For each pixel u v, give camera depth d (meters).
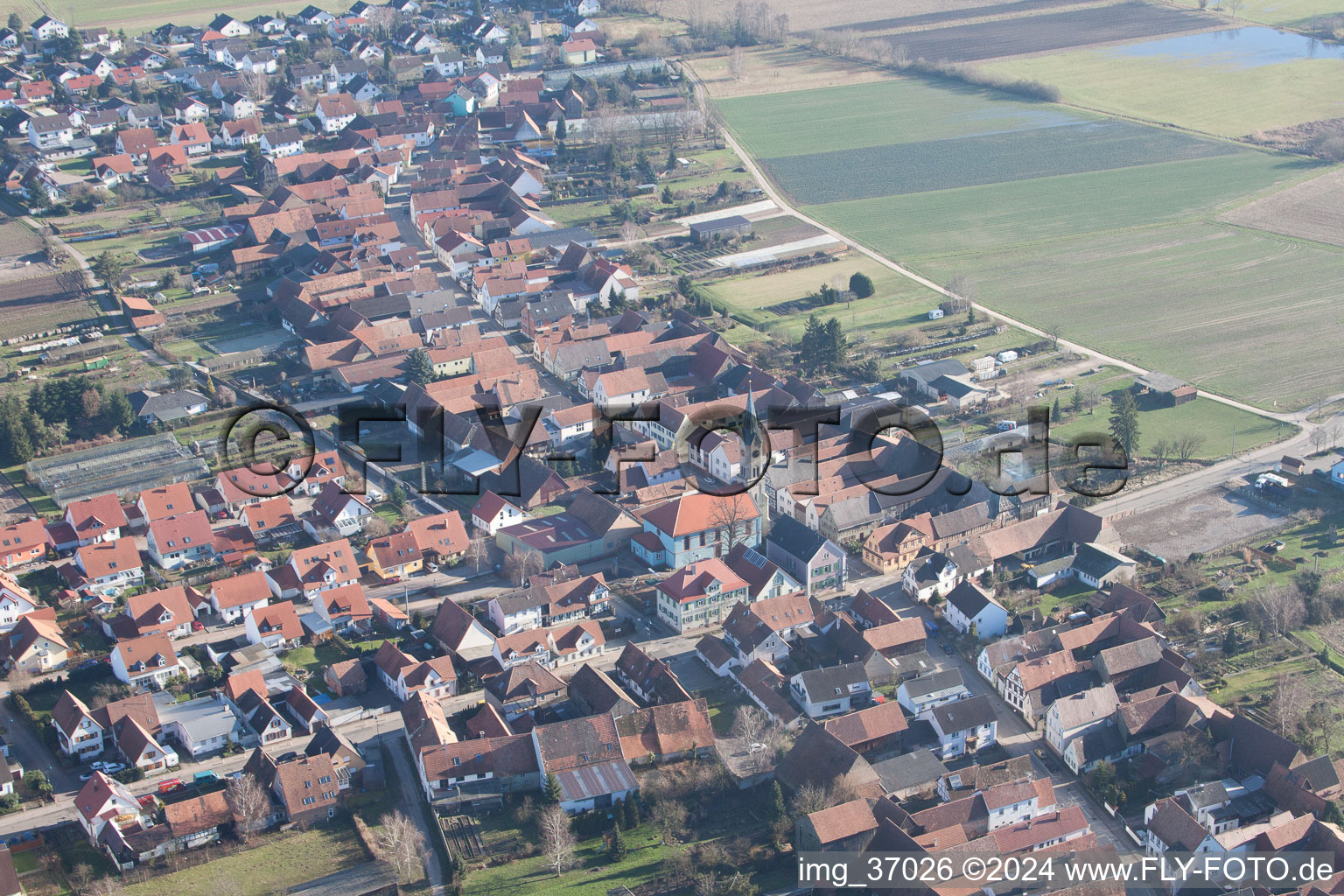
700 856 184.88
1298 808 191.50
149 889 182.25
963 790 195.38
